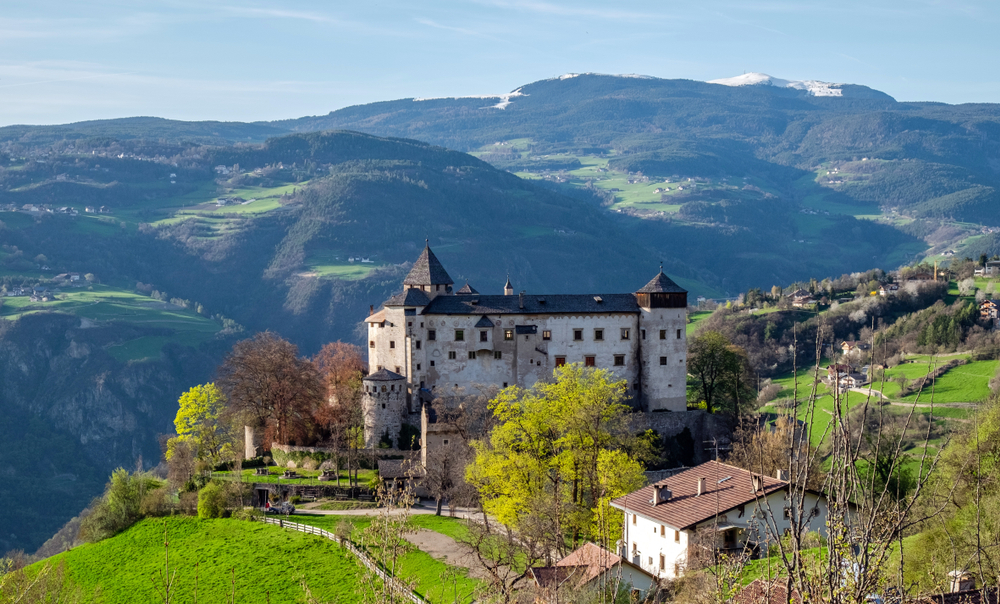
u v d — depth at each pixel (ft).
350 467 439.63
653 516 236.84
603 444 337.52
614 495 284.20
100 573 374.84
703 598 105.91
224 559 360.07
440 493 380.17
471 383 480.23
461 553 299.58
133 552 387.55
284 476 452.35
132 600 344.08
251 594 325.01
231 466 476.13
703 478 240.73
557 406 345.31
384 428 464.24
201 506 407.23
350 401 481.87
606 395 369.91
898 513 69.05
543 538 261.24
